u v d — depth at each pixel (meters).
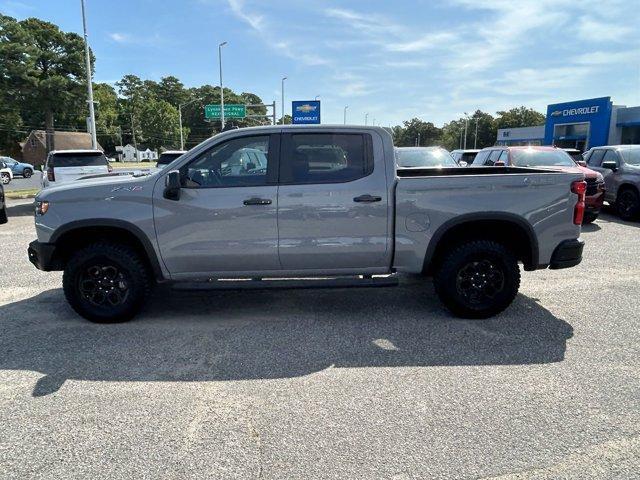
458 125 119.12
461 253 4.76
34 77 43.16
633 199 11.23
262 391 3.50
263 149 4.69
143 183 4.68
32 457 2.75
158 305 5.49
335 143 4.71
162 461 2.71
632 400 3.32
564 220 4.80
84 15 23.70
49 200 4.70
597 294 5.75
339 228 4.69
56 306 5.46
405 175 6.14
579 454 2.74
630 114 30.38
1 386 3.60
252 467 2.65
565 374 3.71
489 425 3.03
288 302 5.56
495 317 4.98
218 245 4.70
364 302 5.54
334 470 2.62
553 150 12.05
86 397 3.43
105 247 4.75
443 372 3.77
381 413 3.18
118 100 107.12
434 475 2.57
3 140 68.00
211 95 112.88
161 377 3.73
